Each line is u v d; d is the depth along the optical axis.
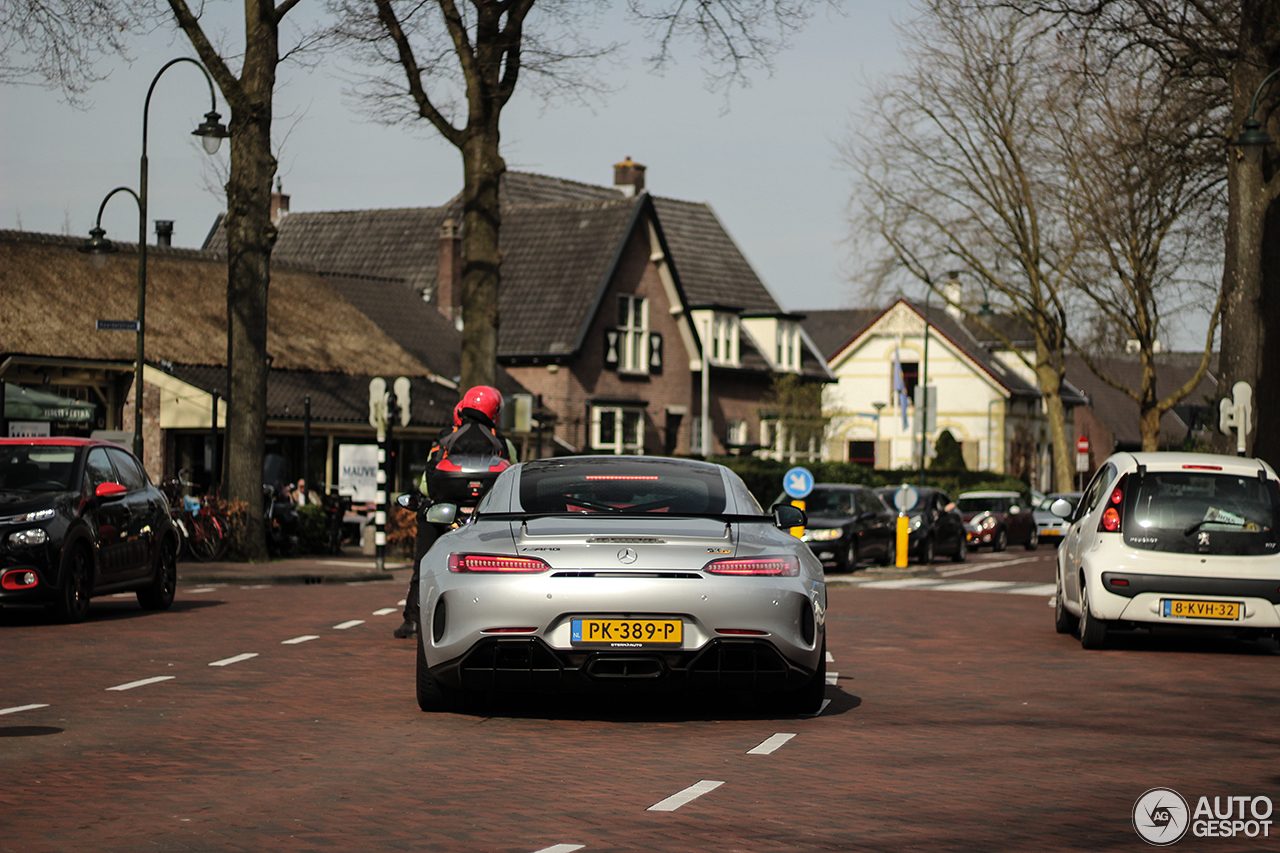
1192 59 28.36
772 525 10.07
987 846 6.53
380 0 27.88
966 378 82.25
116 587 17.08
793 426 61.69
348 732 9.36
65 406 29.30
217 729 9.45
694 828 6.79
